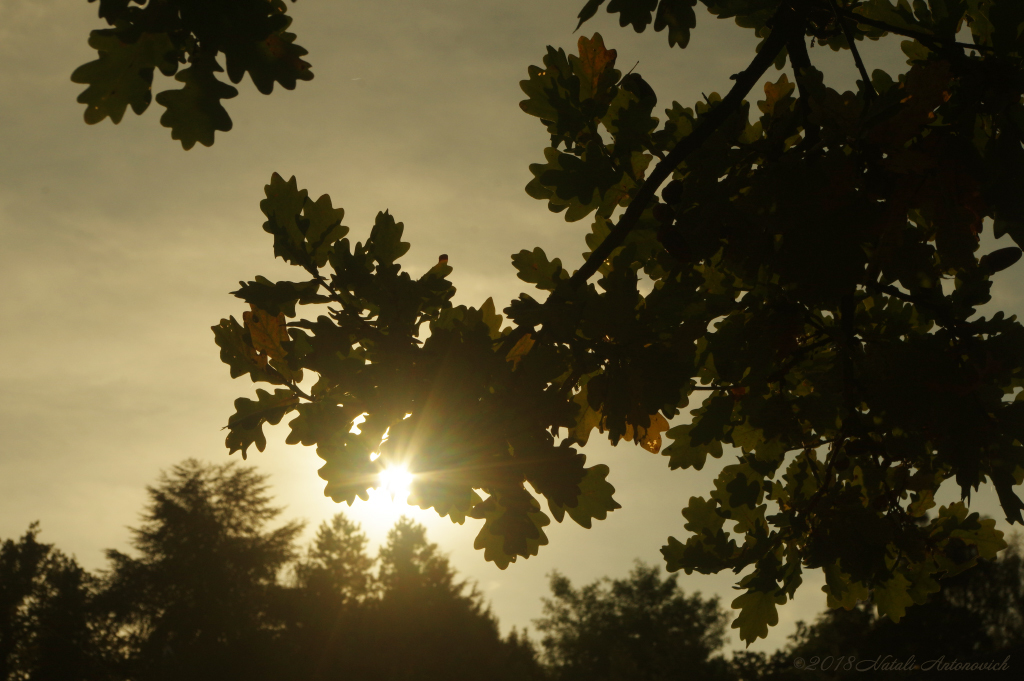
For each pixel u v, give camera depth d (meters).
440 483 2.73
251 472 55.44
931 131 2.61
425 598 51.28
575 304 2.64
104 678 44.75
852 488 3.12
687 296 3.04
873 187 2.53
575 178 3.19
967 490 2.57
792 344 2.98
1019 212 2.57
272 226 2.88
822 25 3.30
